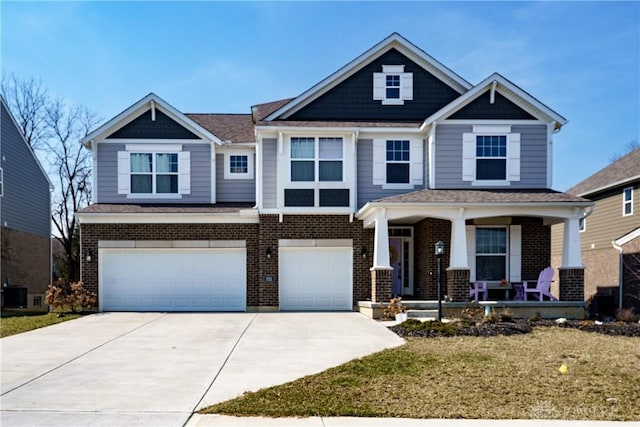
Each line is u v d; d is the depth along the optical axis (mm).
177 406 6559
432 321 12797
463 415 6223
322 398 6824
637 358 9070
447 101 18328
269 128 17078
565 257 15367
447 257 16703
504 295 16906
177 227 17422
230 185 19016
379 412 6305
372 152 17609
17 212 23656
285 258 17391
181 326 13445
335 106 18188
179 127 18594
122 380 7824
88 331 12656
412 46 18094
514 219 17062
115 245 17266
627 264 19312
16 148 23578
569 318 14727
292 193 17281
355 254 17266
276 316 15641
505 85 16938
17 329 13195
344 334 11875
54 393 7137
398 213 15156
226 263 17500
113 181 18328
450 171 17062
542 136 17250
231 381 7707
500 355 9289
